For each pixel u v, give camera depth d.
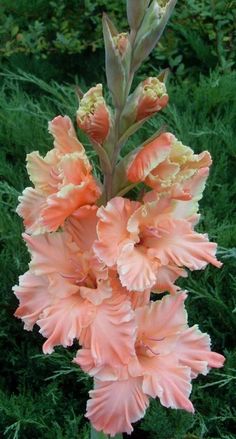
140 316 0.87
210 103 1.58
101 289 0.83
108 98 1.58
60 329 0.82
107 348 0.82
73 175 0.81
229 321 1.26
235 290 1.26
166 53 1.73
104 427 0.85
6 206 1.44
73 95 1.59
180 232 0.84
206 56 1.74
